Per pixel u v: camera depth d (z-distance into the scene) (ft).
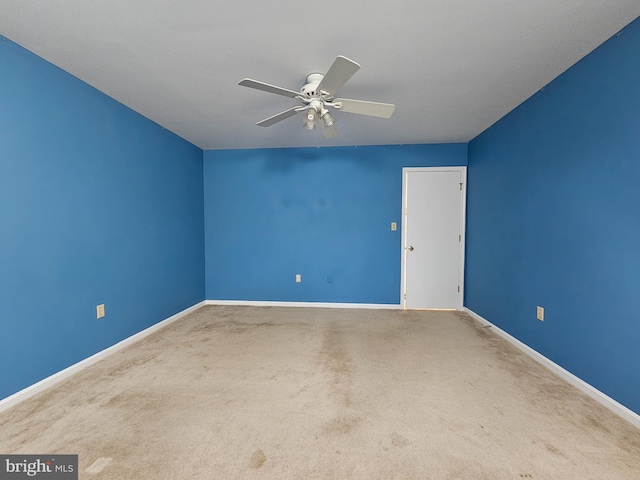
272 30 5.81
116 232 9.30
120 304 9.49
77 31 5.88
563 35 6.01
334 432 5.57
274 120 8.13
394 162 14.02
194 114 10.24
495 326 11.08
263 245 14.96
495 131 11.02
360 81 7.88
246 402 6.52
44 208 7.06
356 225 14.39
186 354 9.04
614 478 4.55
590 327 6.74
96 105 8.47
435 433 5.54
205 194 15.05
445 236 13.93
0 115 6.13
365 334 10.78
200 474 4.62
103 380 7.45
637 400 5.68
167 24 5.64
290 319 12.62
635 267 5.69
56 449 5.10
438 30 5.82
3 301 6.23
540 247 8.48
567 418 5.95
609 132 6.18
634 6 5.18
